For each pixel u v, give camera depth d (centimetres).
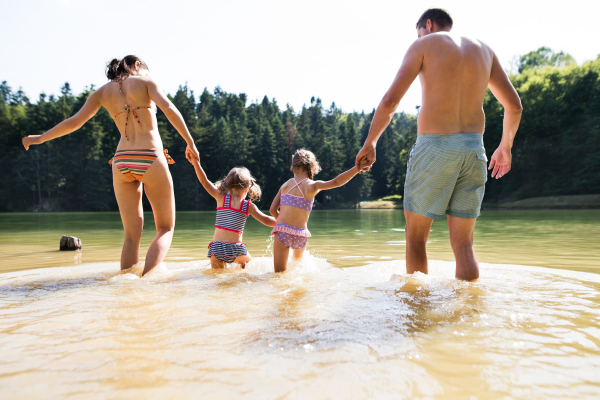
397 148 7281
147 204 3928
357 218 1502
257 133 6588
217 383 104
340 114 11675
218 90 9312
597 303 181
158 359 120
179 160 5012
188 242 556
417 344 131
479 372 111
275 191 5888
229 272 281
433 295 196
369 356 121
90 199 4584
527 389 102
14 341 135
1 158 4488
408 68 266
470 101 259
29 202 4472
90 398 98
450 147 254
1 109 4612
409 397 97
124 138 323
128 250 319
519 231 716
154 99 323
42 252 450
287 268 314
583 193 3400
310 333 141
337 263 346
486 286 218
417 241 272
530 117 3809
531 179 3888
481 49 268
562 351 125
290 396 97
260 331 143
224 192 355
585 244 486
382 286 217
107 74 339
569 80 3800
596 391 101
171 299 190
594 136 3469
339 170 5878
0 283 239
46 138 333
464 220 258
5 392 101
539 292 203
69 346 130
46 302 187
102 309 173
